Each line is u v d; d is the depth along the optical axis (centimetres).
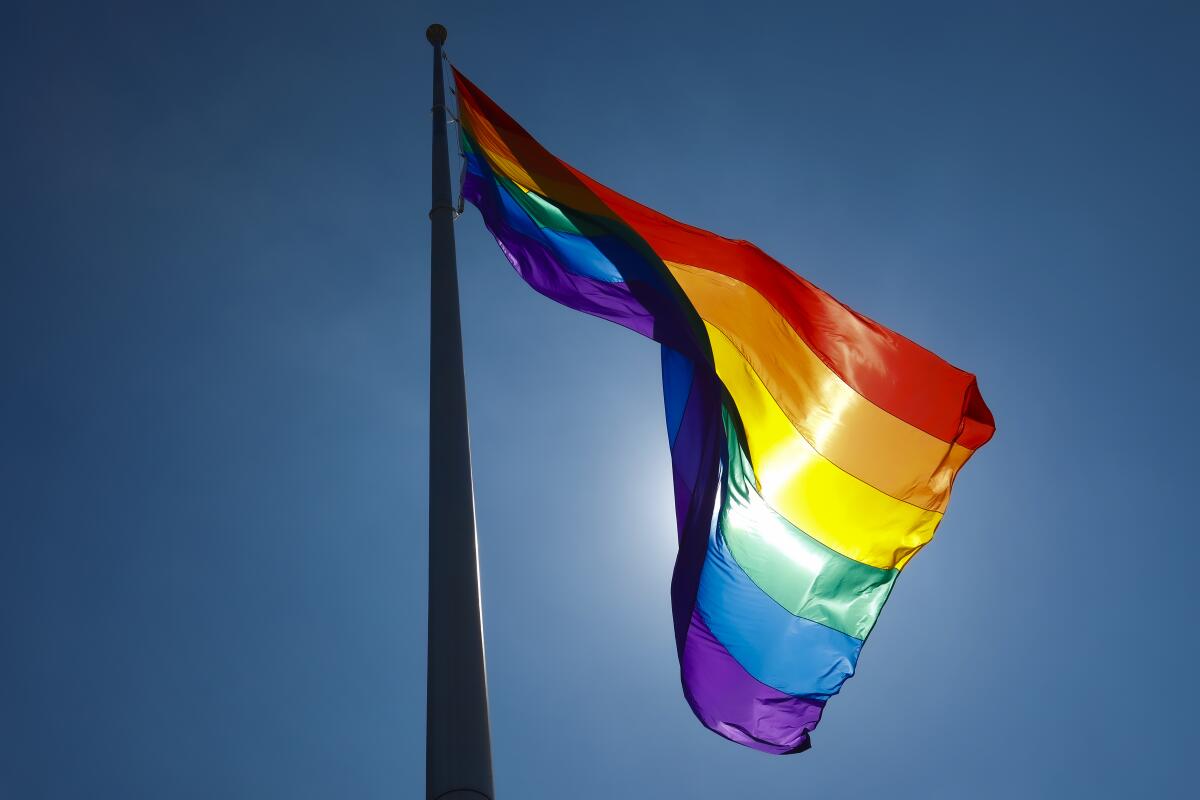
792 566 1198
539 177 1466
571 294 1366
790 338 1323
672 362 1322
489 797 615
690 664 1129
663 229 1406
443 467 824
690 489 1225
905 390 1284
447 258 1112
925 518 1245
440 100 1542
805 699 1154
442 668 670
